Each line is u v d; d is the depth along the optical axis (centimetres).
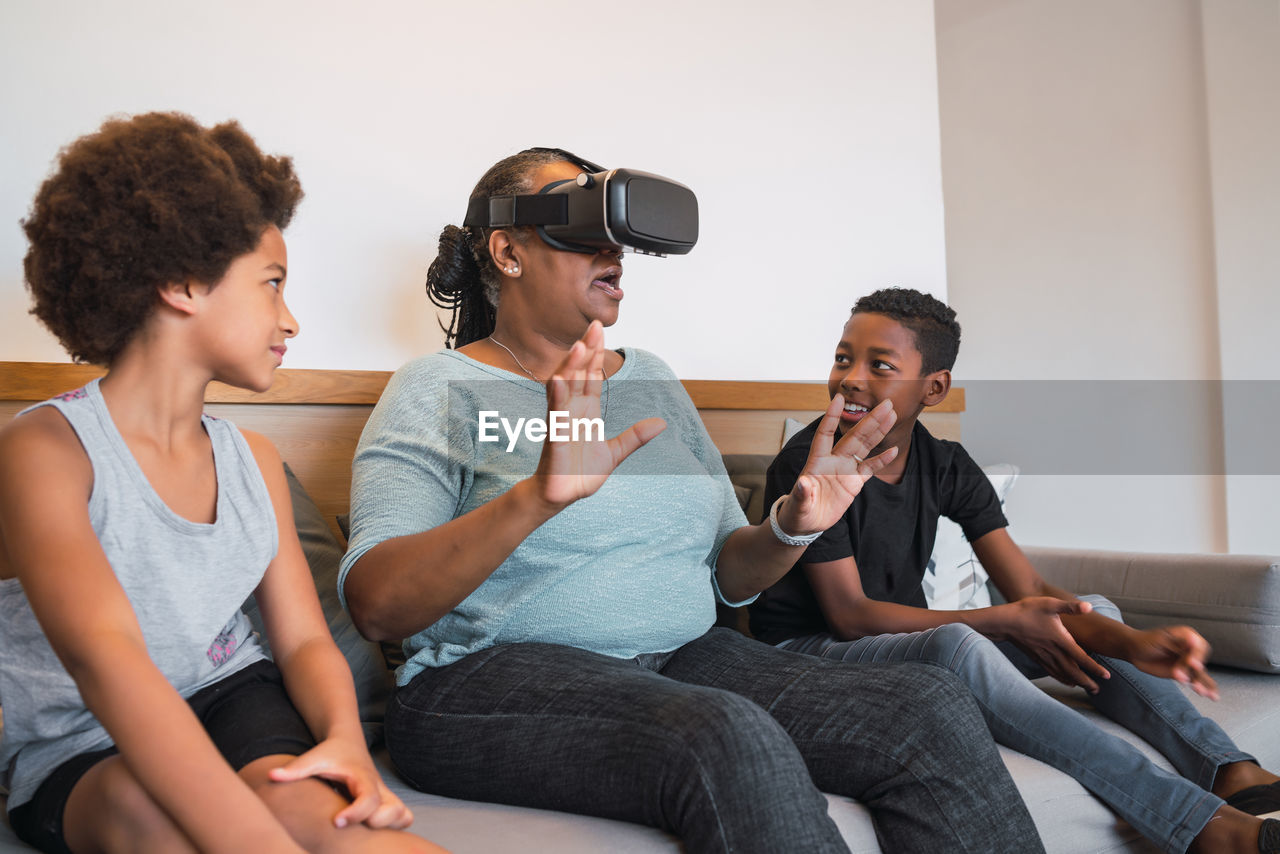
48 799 82
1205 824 112
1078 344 384
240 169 93
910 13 235
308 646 95
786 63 216
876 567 153
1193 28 348
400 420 115
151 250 83
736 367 208
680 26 201
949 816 96
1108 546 375
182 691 91
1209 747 129
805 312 217
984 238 416
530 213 117
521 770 96
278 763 80
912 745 100
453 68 174
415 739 105
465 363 120
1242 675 170
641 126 196
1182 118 352
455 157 174
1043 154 395
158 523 87
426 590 97
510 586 111
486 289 133
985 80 416
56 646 75
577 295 120
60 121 142
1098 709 143
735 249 208
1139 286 365
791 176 216
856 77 226
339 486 154
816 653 144
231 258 88
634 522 114
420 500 109
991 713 124
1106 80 374
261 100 157
